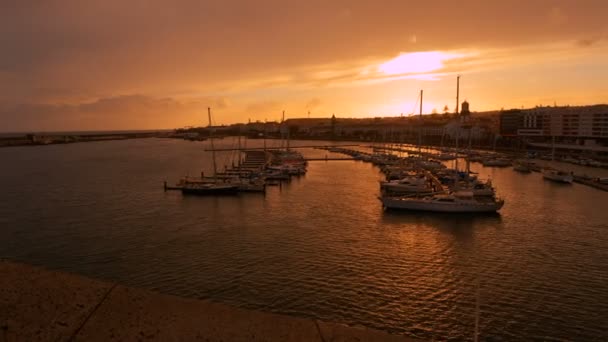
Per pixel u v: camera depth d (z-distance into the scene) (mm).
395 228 46531
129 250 38750
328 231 45219
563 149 162625
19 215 54531
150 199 66500
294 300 27516
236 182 76312
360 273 32188
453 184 74500
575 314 25750
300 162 124438
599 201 64000
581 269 33281
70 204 62312
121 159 151750
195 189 71188
